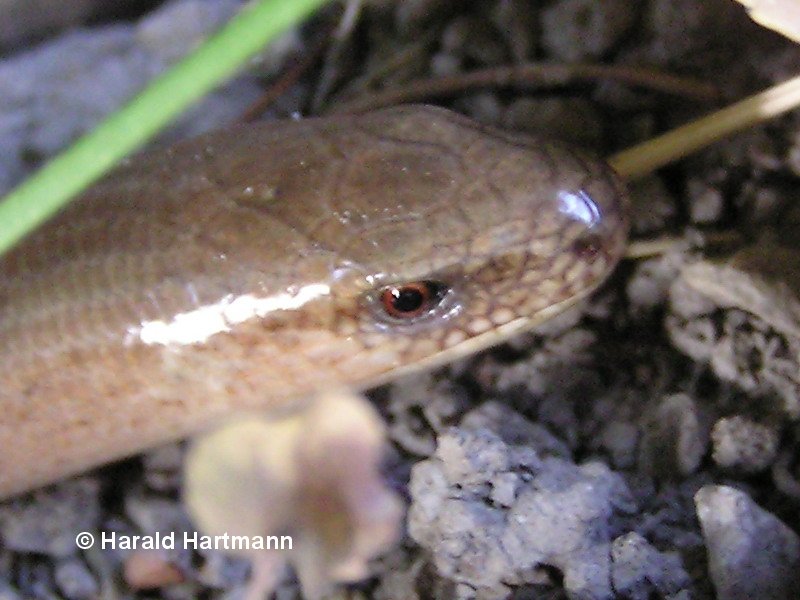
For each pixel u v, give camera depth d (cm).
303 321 8
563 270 8
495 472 8
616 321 8
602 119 9
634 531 8
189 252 8
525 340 8
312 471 8
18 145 10
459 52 9
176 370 8
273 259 8
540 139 8
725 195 9
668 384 8
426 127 8
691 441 8
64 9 10
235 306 8
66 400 8
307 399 8
